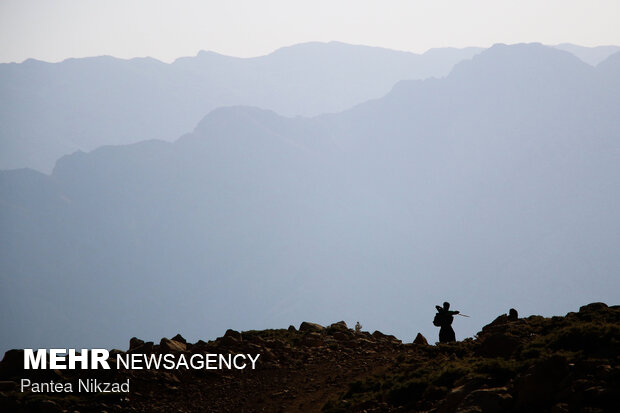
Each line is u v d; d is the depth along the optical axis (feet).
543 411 31.63
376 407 41.42
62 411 44.88
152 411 46.65
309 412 44.52
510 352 45.47
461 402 34.58
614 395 30.12
